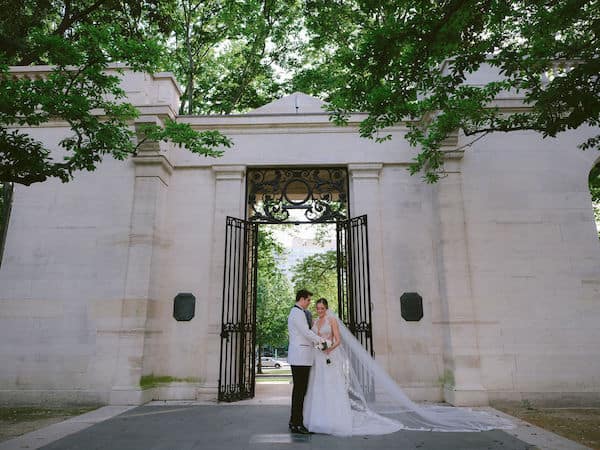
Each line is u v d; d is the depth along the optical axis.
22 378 9.02
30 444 5.39
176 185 10.50
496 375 8.73
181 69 17.00
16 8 10.55
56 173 6.38
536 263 9.31
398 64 6.32
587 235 9.44
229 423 6.72
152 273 9.49
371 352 8.90
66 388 8.94
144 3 13.26
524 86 6.89
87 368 9.02
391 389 6.90
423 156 8.58
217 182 10.45
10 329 9.28
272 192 10.69
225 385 8.96
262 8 15.87
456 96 7.70
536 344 8.88
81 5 12.57
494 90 7.56
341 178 10.82
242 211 10.41
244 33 15.94
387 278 9.76
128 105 7.56
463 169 9.88
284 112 11.45
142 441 5.53
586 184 9.71
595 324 8.95
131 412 7.77
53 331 9.25
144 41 7.03
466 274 9.20
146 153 10.09
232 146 10.66
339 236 10.33
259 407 8.28
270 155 10.60
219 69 17.69
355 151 10.55
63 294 9.45
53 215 9.91
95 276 9.52
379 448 5.12
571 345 8.86
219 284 9.77
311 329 6.63
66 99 6.27
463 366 8.67
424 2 5.85
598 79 5.84
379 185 10.37
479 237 9.48
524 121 7.27
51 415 7.72
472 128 8.64
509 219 9.57
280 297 34.88
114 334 9.16
